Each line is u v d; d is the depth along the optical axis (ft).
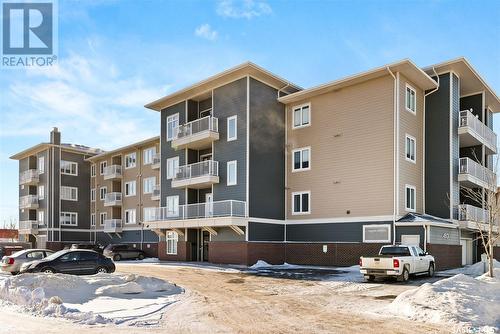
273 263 93.66
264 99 98.17
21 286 44.98
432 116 90.68
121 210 160.35
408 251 62.18
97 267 66.28
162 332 29.89
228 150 97.50
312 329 31.22
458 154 90.94
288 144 100.73
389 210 80.64
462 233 91.30
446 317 33.37
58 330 29.94
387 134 82.69
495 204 77.82
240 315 36.45
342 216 87.86
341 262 86.43
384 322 33.53
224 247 94.63
